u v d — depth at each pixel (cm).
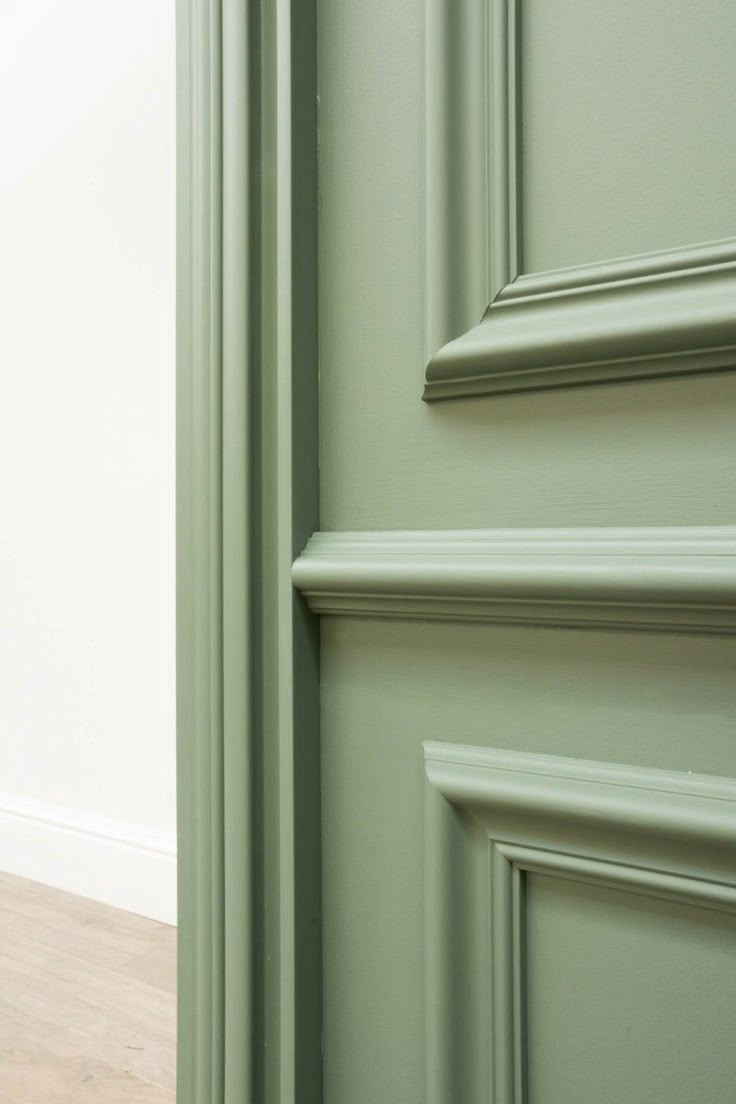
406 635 44
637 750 37
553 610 39
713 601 34
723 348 35
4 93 145
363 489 46
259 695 47
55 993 102
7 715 146
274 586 47
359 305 46
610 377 38
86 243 134
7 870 144
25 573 143
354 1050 46
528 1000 41
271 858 47
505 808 40
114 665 132
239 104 47
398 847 45
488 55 41
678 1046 37
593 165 39
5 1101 79
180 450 50
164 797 126
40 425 141
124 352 129
